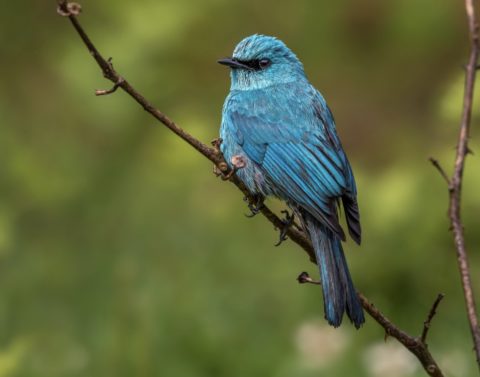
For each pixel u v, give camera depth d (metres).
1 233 13.94
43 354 12.29
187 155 15.11
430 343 12.59
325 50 17.42
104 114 15.30
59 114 16.81
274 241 14.84
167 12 15.51
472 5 8.55
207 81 16.14
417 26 17.14
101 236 15.22
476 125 13.62
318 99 10.95
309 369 11.91
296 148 10.56
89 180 15.87
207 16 16.03
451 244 13.28
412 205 13.12
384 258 13.12
